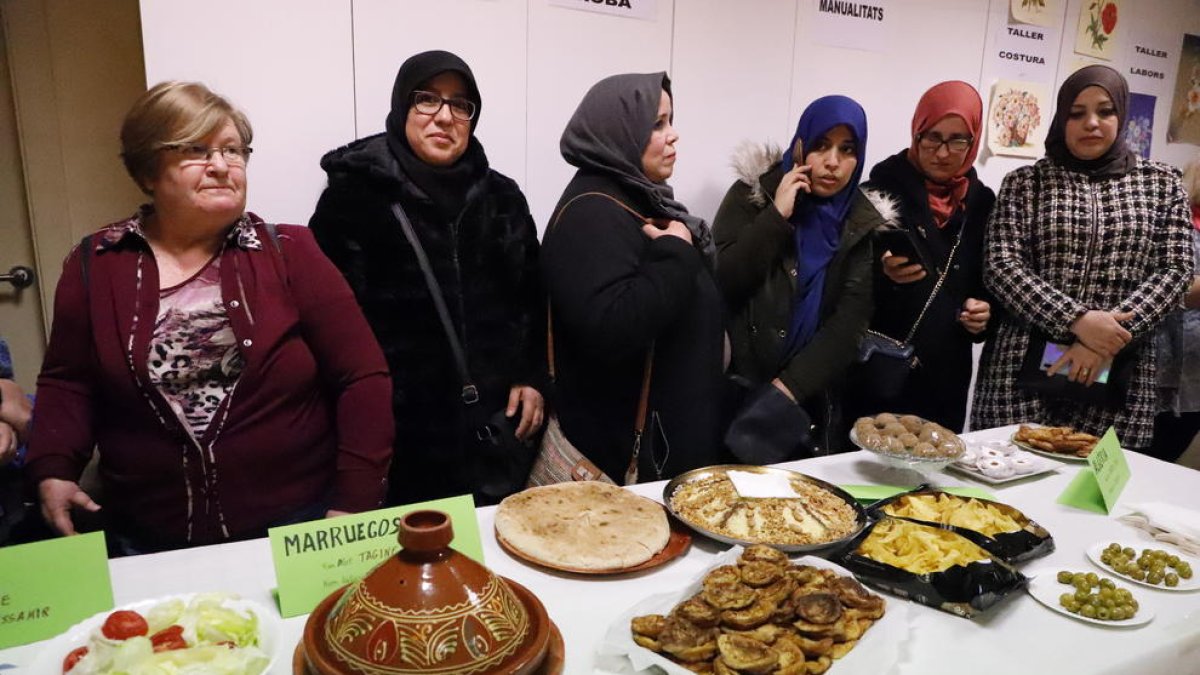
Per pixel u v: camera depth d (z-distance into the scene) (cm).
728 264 196
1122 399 203
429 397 161
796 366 190
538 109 213
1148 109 344
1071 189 205
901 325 221
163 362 118
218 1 173
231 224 125
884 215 197
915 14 270
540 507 117
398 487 167
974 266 225
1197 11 345
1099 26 315
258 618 83
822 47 255
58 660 76
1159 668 93
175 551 107
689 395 162
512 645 72
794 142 204
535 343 176
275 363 126
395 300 157
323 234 157
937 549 107
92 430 126
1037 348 207
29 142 218
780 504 120
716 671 78
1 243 221
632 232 156
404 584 72
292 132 186
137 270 119
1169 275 196
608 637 85
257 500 129
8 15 210
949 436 143
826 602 86
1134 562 112
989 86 294
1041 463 154
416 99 156
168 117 114
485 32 202
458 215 163
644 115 160
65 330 120
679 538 114
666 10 226
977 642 92
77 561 90
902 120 279
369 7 188
